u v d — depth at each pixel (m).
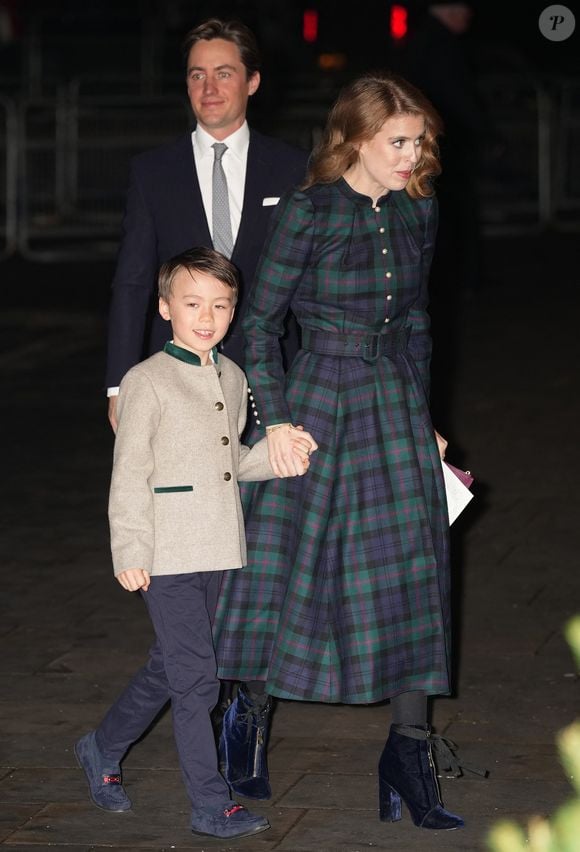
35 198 25.66
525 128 26.47
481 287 20.88
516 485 12.23
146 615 9.40
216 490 6.47
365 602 6.54
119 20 38.34
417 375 6.78
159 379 6.46
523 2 36.34
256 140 7.57
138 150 25.59
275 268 6.60
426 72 19.30
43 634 9.05
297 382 6.68
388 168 6.43
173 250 7.47
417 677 6.63
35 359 17.25
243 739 6.90
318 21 32.75
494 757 7.27
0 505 11.86
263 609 6.68
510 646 8.79
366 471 6.58
